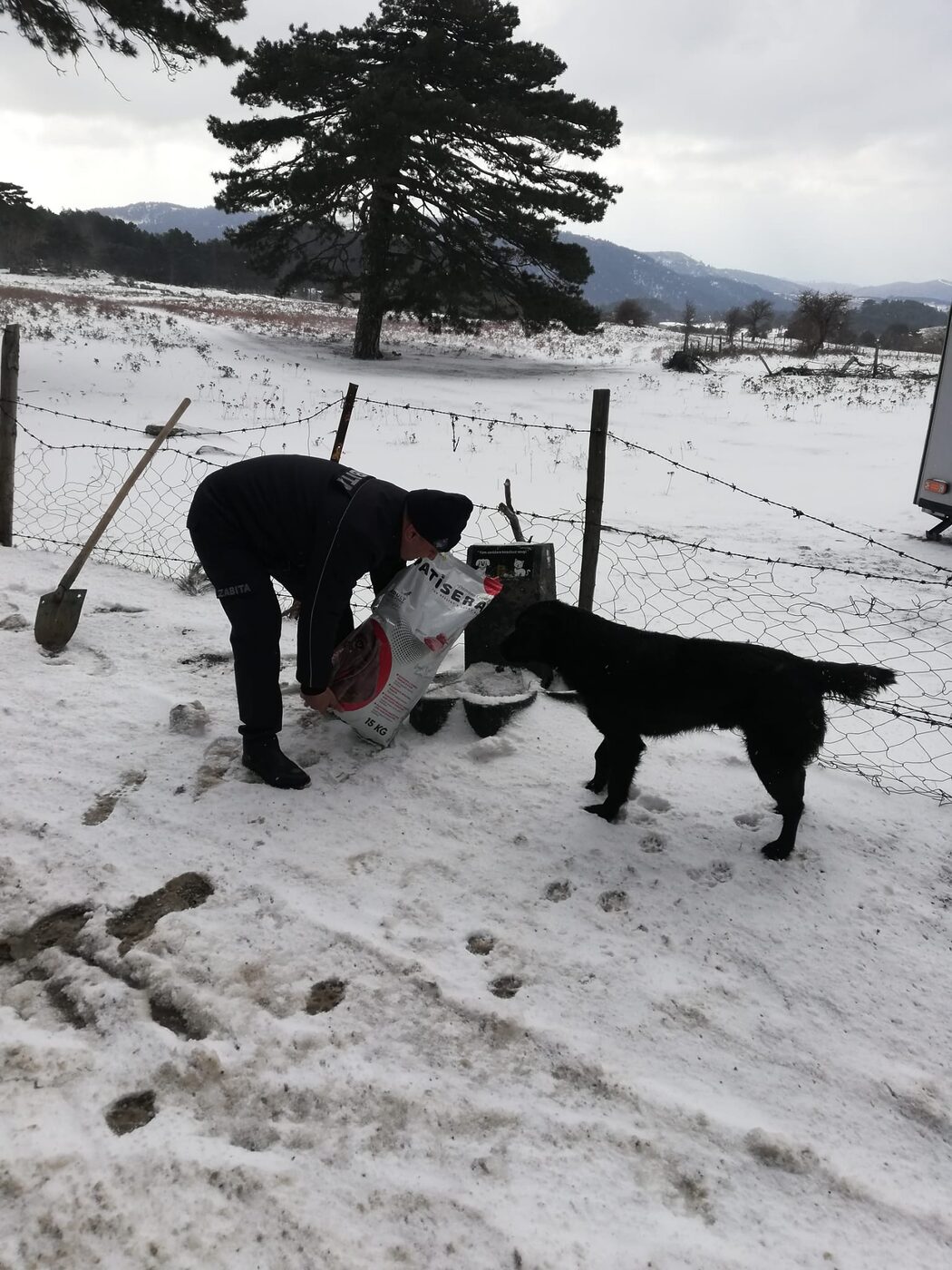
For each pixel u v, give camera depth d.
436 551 3.37
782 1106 2.06
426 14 24.72
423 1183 1.82
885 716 4.39
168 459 10.41
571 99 24.69
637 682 3.03
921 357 41.75
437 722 3.75
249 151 24.91
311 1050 2.14
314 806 3.18
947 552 7.90
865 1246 1.75
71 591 4.31
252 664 3.15
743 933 2.63
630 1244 1.72
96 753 3.43
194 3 15.88
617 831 3.13
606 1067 2.12
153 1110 1.97
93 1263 1.63
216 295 54.56
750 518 9.21
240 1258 1.65
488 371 24.97
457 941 2.56
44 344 20.20
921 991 2.43
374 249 24.94
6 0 14.38
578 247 25.06
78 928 2.54
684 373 26.67
